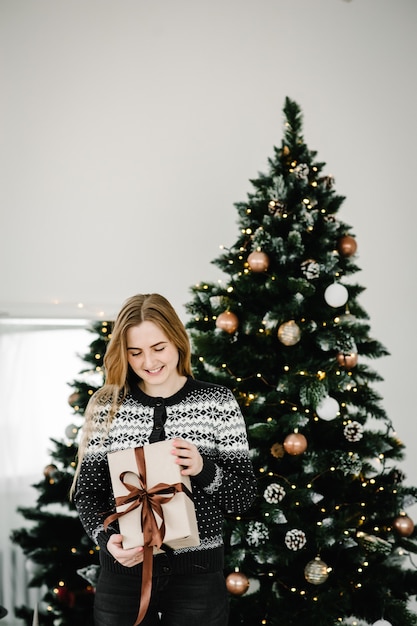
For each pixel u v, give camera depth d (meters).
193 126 3.92
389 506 2.69
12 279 3.88
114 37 3.94
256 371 2.68
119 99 3.93
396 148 3.88
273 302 2.65
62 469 3.02
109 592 1.79
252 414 2.65
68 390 3.25
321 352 2.69
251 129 3.91
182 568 1.77
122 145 3.93
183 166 3.91
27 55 3.92
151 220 3.91
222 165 3.91
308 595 2.59
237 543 2.56
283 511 2.54
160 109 3.93
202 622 1.77
